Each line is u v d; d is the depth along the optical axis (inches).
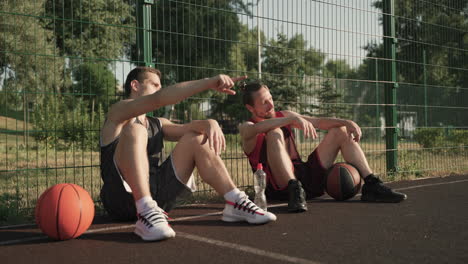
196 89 88.9
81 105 181.3
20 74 199.6
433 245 78.9
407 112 253.8
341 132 138.0
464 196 147.6
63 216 85.7
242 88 140.4
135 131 91.7
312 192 140.9
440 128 290.7
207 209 128.7
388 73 218.4
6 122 138.1
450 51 254.4
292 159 138.9
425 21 246.2
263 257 72.6
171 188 101.5
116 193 98.4
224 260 71.3
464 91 288.7
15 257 76.9
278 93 193.6
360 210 120.6
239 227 99.4
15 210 121.8
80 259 74.4
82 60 144.0
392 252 74.2
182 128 111.2
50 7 407.2
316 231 93.1
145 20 149.9
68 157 247.4
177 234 93.0
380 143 226.8
